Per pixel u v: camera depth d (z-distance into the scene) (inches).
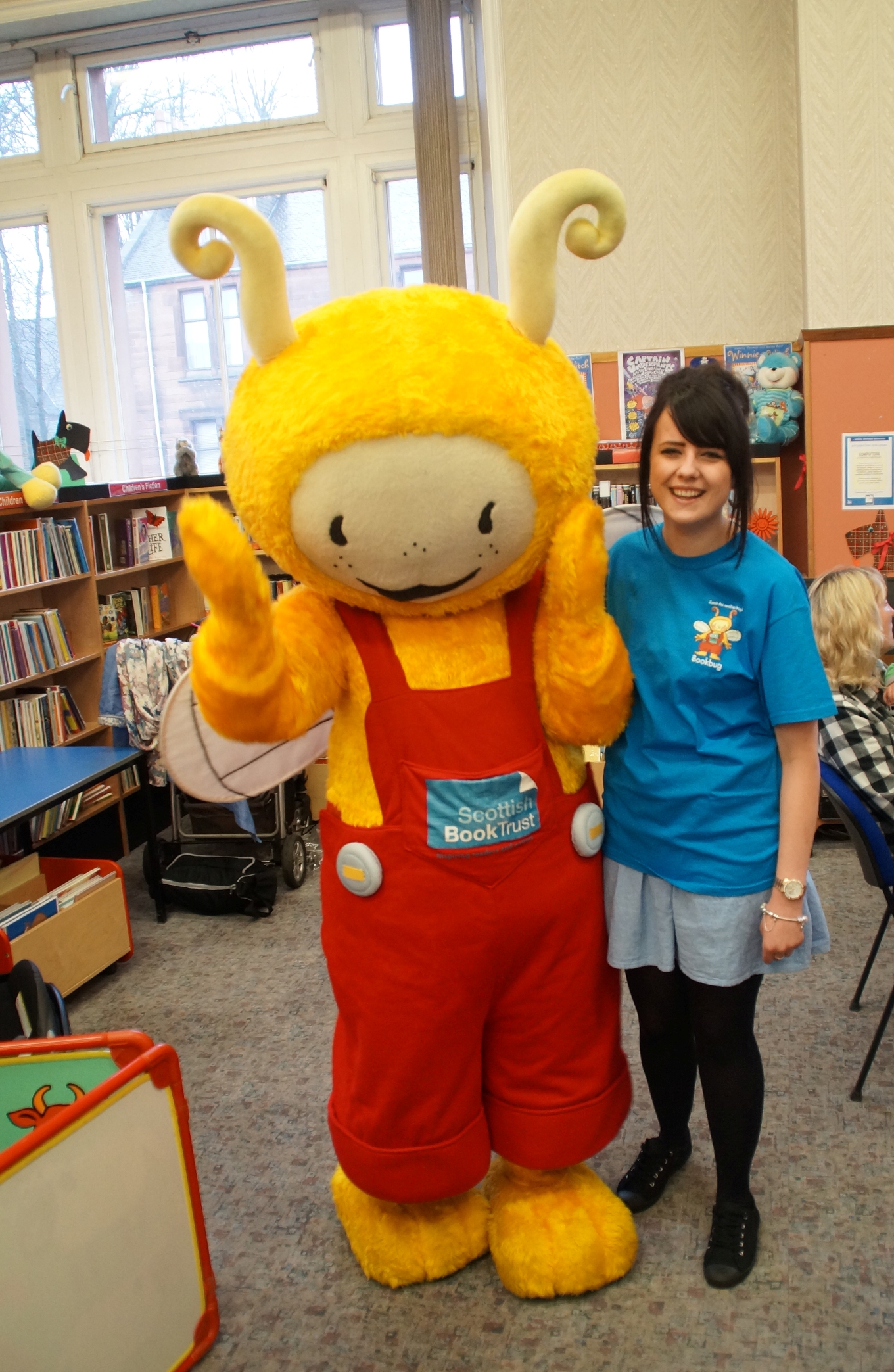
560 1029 62.6
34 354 235.1
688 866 61.6
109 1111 55.8
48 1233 52.8
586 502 58.2
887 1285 66.8
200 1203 63.2
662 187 193.5
